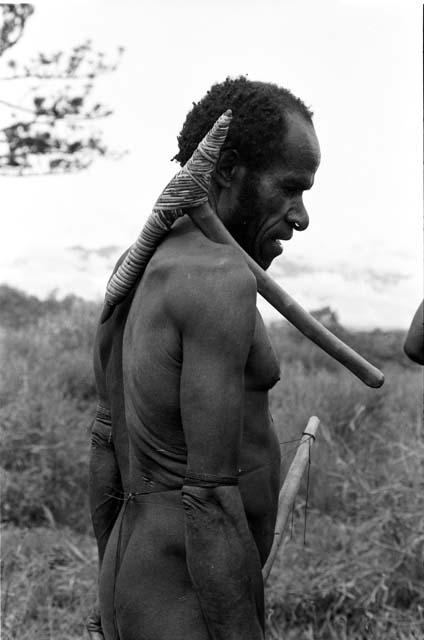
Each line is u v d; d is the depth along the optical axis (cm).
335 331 1013
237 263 212
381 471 620
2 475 662
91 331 995
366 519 583
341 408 693
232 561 208
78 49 829
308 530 577
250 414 225
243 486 224
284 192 228
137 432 223
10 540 581
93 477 254
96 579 525
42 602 511
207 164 214
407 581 506
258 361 223
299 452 271
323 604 504
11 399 747
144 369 217
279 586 506
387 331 1065
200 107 234
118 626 230
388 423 692
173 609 220
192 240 220
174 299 212
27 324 1149
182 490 211
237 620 209
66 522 660
